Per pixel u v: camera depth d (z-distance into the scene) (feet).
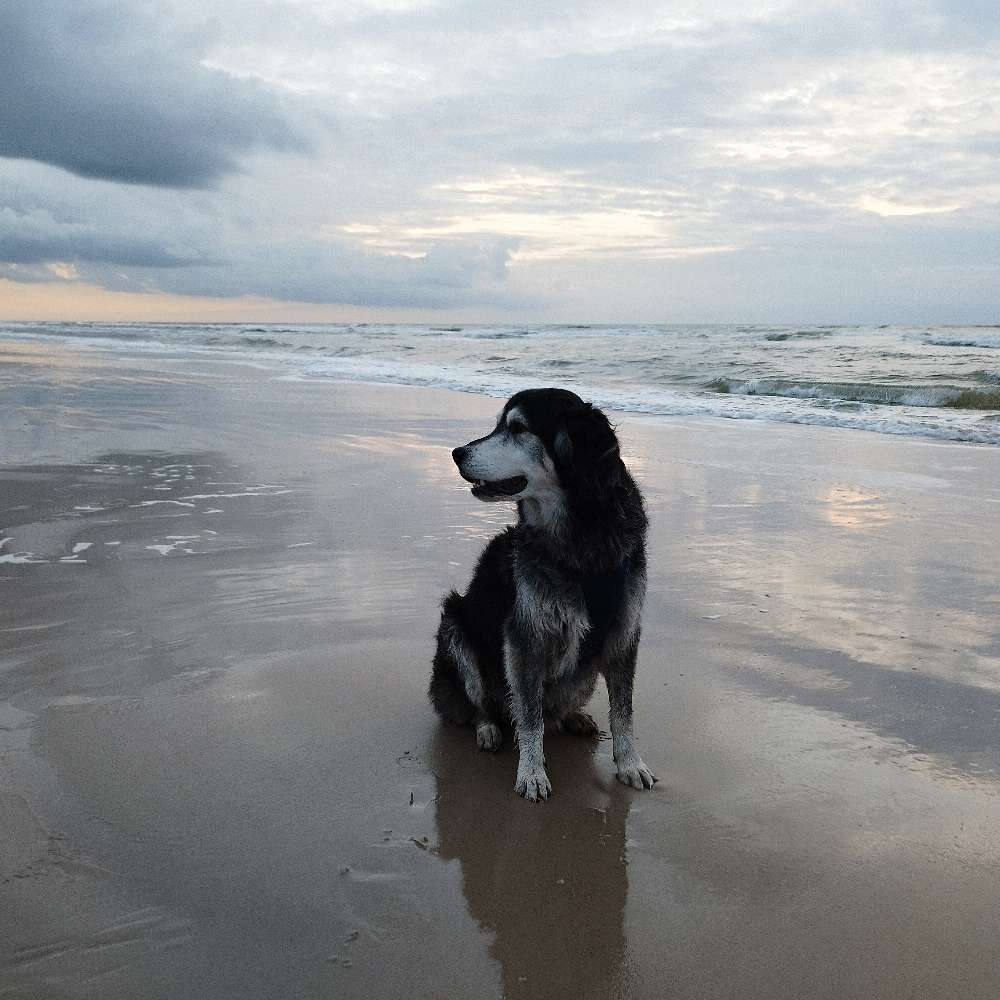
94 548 10.74
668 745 6.44
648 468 16.53
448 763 6.23
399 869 4.98
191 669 7.44
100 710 6.69
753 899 4.76
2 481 14.33
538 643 6.08
